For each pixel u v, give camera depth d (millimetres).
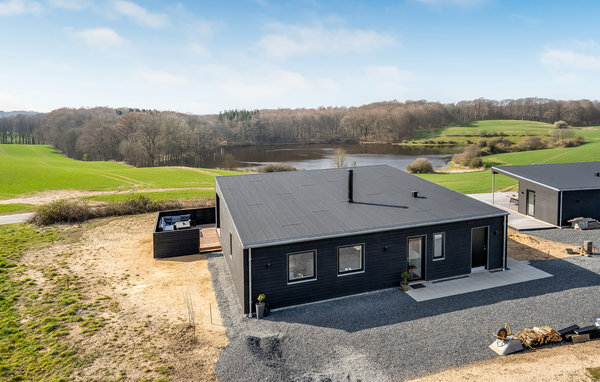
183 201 29312
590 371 8680
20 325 11031
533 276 14234
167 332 10641
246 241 11562
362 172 19250
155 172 51938
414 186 17250
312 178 18141
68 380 8477
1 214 27375
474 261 14781
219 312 11953
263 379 8492
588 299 12242
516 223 21828
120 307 12266
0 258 16859
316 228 12648
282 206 14555
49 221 23703
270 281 11953
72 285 14016
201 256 17344
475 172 50625
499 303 12125
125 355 9469
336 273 12703
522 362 9094
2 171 44406
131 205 26578
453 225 14023
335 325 10961
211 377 8570
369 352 9555
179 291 13578
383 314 11570
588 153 57906
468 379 8484
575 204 21141
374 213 14062
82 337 10336
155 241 17031
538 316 11266
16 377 8586
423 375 8664
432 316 11375
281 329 10789
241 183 17266
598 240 18562
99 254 17750
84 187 39250
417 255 13922
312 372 8766
